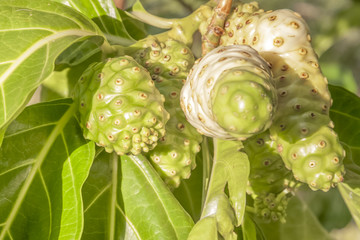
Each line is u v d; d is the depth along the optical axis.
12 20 0.56
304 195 0.79
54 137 0.59
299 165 0.53
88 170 0.57
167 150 0.57
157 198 0.59
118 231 0.59
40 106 0.59
